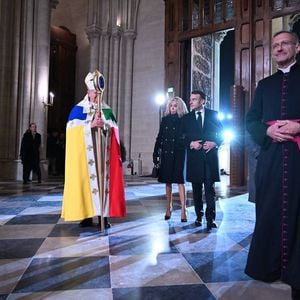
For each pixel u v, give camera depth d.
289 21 12.34
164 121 4.68
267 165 2.18
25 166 10.11
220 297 2.14
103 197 4.02
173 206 5.90
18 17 11.62
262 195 2.21
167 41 12.87
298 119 2.09
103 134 4.14
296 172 2.06
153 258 2.95
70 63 17.59
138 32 15.99
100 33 15.94
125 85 15.99
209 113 4.30
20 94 11.66
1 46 11.41
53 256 2.98
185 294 2.19
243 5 11.06
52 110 16.47
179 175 4.49
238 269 2.68
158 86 15.30
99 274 2.54
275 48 2.25
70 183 3.96
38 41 12.09
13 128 11.45
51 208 5.54
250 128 2.28
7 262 2.80
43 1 12.17
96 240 3.54
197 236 3.75
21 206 5.74
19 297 2.12
